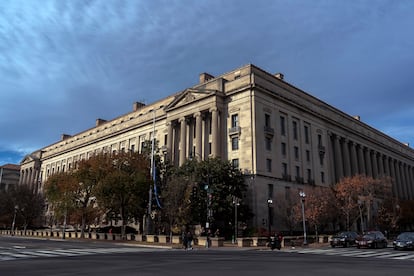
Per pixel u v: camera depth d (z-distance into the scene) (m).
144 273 13.83
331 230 61.00
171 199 43.69
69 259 20.62
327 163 70.06
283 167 59.34
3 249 28.91
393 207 62.69
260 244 39.53
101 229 68.06
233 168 51.84
